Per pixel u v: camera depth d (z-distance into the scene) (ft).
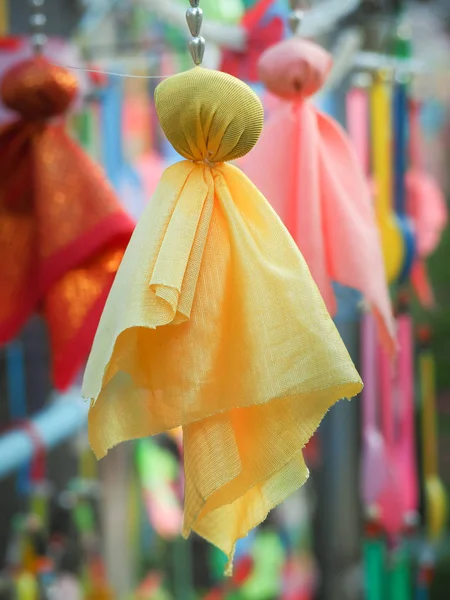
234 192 1.78
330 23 2.62
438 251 5.89
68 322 2.32
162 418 1.72
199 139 1.74
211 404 1.69
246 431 1.75
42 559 3.13
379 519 2.95
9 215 2.43
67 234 2.31
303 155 2.11
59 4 2.92
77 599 3.52
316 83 2.17
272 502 1.74
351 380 1.65
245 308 1.69
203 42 1.76
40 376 3.66
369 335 2.95
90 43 2.99
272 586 4.18
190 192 1.72
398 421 3.05
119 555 3.78
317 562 4.18
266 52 2.20
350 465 3.87
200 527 1.81
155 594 3.96
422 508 3.35
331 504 3.94
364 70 2.93
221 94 1.73
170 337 1.70
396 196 2.93
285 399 1.73
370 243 2.14
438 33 3.85
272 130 2.17
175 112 1.73
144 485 3.86
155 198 1.73
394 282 2.92
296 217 2.10
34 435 2.99
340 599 4.00
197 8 1.75
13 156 2.40
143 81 3.24
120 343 1.68
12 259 2.42
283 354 1.67
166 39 2.97
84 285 2.32
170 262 1.65
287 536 4.31
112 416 1.74
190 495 1.70
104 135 3.18
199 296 1.71
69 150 2.36
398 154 2.93
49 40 2.46
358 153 3.06
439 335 6.13
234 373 1.69
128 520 3.83
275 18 2.51
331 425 3.85
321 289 2.06
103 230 2.28
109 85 2.84
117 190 3.17
